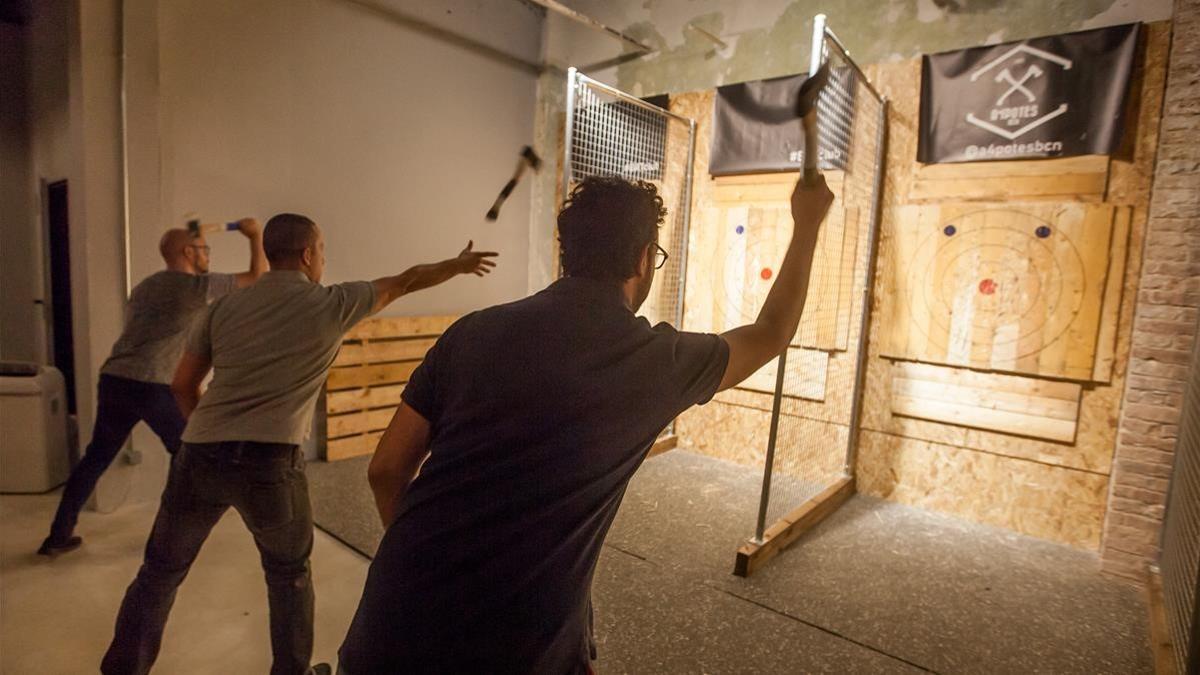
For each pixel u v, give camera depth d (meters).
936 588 2.86
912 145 3.78
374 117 4.36
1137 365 2.92
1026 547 3.35
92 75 3.06
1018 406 3.53
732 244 4.54
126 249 3.21
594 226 0.95
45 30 4.10
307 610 1.77
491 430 0.86
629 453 0.91
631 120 4.32
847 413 4.05
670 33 4.76
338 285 1.80
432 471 0.89
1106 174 3.25
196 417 1.67
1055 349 3.41
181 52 3.43
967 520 3.68
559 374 0.86
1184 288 2.80
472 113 4.97
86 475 2.73
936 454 3.79
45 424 3.41
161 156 3.31
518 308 0.93
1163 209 2.84
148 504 3.36
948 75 3.61
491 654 0.83
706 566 2.98
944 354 3.73
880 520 3.64
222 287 2.75
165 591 1.71
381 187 4.45
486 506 0.85
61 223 4.36
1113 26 3.14
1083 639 2.50
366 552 2.91
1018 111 3.41
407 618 0.84
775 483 4.14
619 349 0.89
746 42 4.41
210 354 1.76
